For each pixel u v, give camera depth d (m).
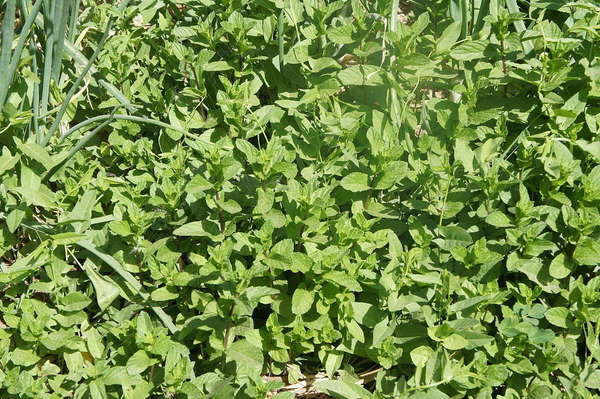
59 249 1.72
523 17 1.79
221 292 1.68
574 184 1.78
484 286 1.69
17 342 1.69
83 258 1.75
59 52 1.78
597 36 1.79
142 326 1.65
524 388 1.69
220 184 1.69
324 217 1.71
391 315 1.71
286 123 1.82
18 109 1.79
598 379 1.68
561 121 1.80
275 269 1.68
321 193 1.71
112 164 1.84
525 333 1.66
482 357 1.66
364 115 1.79
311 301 1.67
